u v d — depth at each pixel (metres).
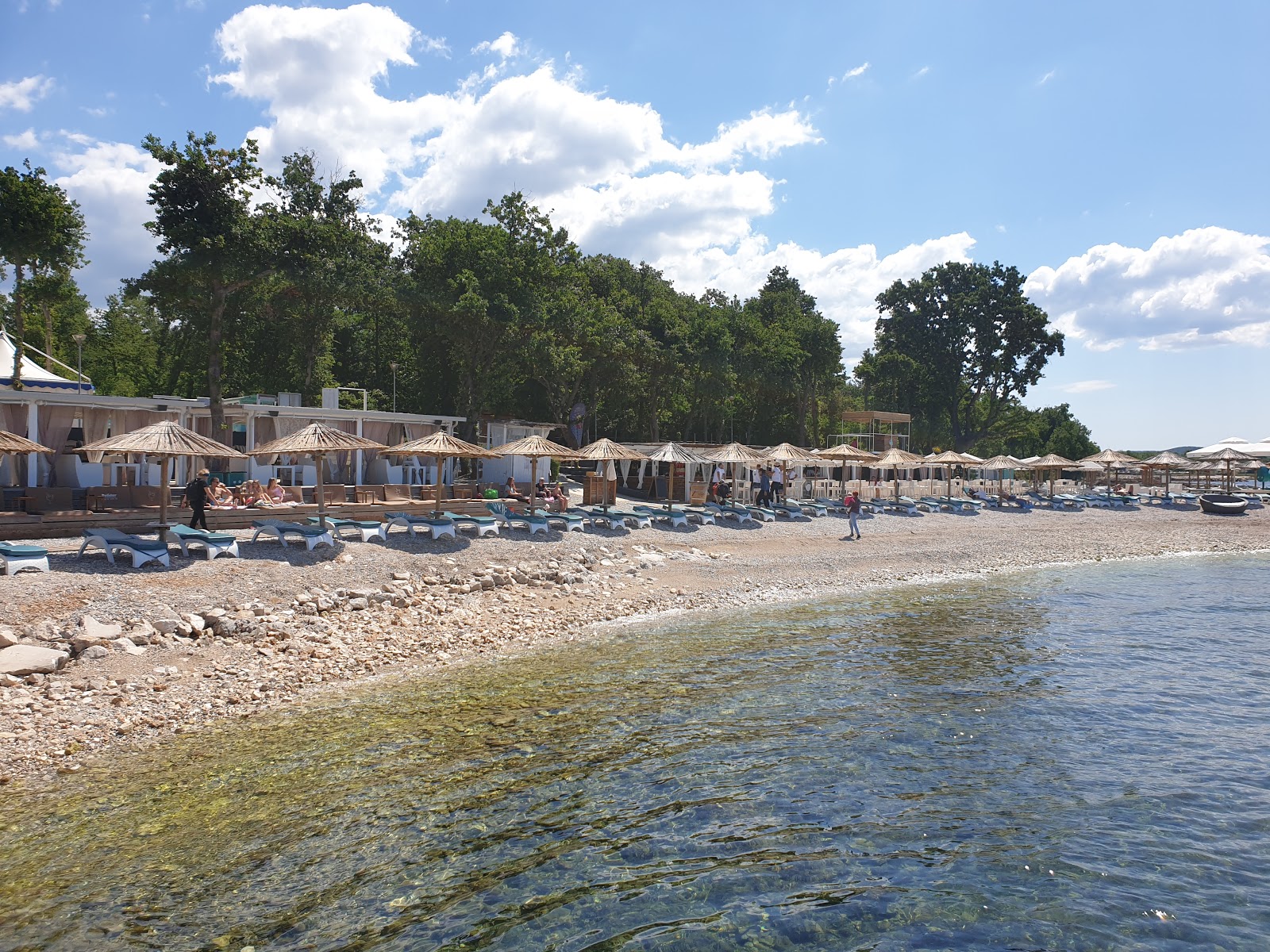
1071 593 24.75
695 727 11.68
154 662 13.58
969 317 78.94
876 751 10.77
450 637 16.89
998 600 23.17
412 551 22.11
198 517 20.81
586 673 14.70
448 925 6.73
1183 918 6.90
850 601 22.78
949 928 6.76
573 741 11.05
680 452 31.75
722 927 6.75
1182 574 29.48
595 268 56.72
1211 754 10.76
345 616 17.12
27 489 21.53
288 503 25.06
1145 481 68.62
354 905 7.01
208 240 27.31
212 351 28.48
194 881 7.39
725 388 56.06
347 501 26.36
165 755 10.47
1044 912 7.01
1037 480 63.59
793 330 65.31
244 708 12.39
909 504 43.56
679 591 22.72
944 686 13.93
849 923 6.83
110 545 17.34
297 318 43.38
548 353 42.88
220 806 8.95
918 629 18.83
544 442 27.38
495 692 13.42
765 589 23.83
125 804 9.01
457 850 8.02
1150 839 8.38
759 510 36.09
